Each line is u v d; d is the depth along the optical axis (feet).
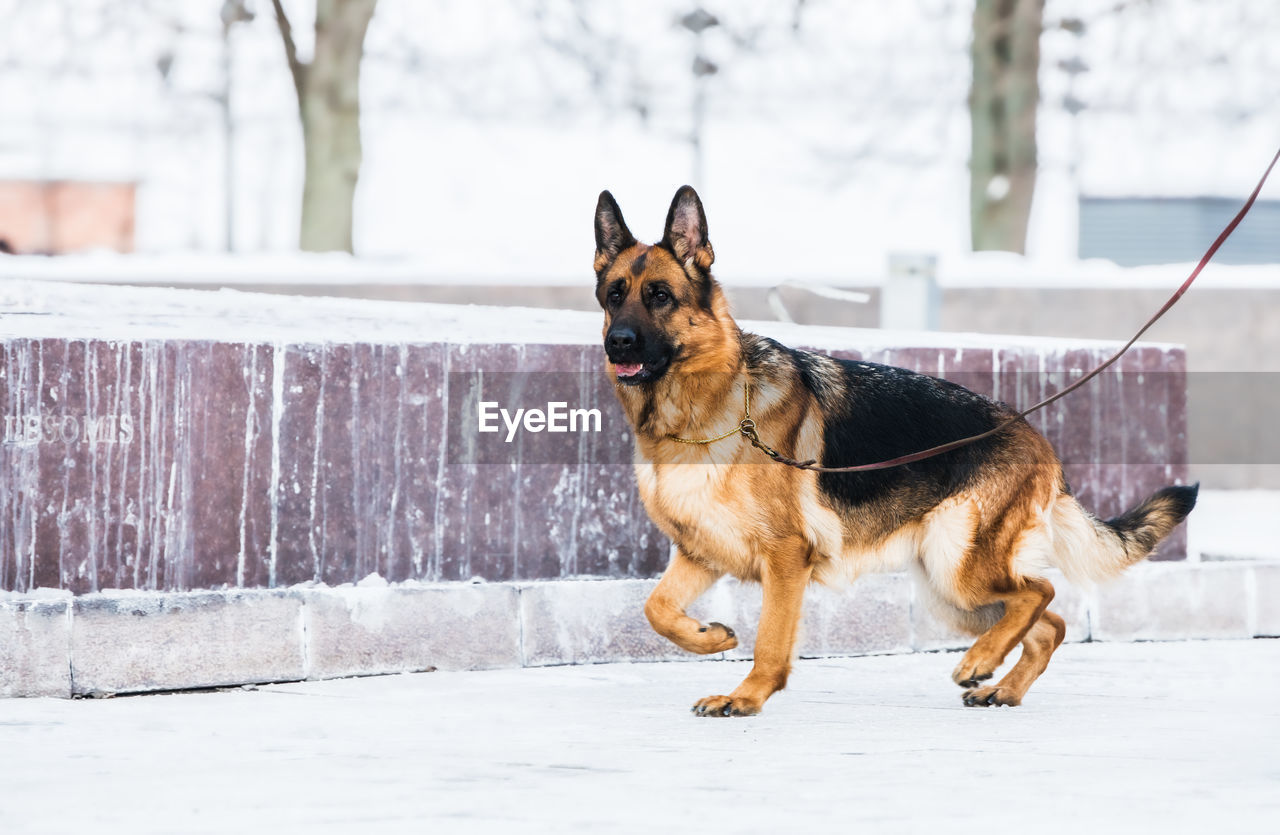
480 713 17.89
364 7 69.36
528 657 21.81
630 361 17.87
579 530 23.17
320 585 21.56
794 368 19.35
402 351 22.06
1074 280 51.31
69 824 12.17
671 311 18.08
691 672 21.50
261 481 21.22
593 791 13.51
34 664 18.94
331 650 20.58
